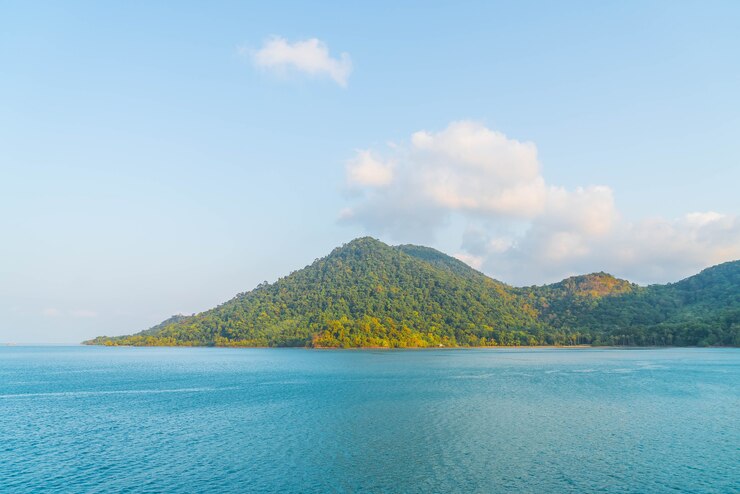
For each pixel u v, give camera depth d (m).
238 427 72.81
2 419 81.25
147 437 67.25
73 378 151.12
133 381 139.50
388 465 53.97
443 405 90.19
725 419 76.38
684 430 69.06
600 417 78.12
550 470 52.06
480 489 46.91
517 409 85.50
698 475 50.56
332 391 111.25
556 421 75.38
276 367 183.62
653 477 50.00
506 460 55.47
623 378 132.88
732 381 123.81
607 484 48.12
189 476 50.97
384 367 177.12
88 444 63.78
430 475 50.72
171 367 193.62
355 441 63.91
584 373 148.12
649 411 82.94
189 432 70.00
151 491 47.03
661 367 163.75
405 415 80.62
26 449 61.69
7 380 146.25
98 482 49.47
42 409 91.19
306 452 58.94
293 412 84.44
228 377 147.50
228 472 52.12
